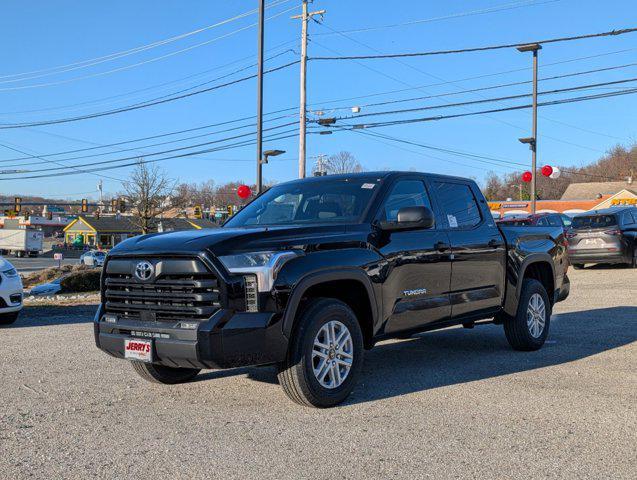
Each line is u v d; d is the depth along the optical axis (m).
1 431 4.31
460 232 6.15
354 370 4.93
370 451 3.85
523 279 7.17
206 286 4.37
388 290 5.25
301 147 28.77
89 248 92.38
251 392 5.31
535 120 26.64
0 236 92.19
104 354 7.06
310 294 4.91
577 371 6.01
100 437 4.16
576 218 19.02
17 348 7.50
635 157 110.00
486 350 7.18
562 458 3.73
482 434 4.16
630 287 13.85
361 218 5.33
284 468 3.59
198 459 3.74
